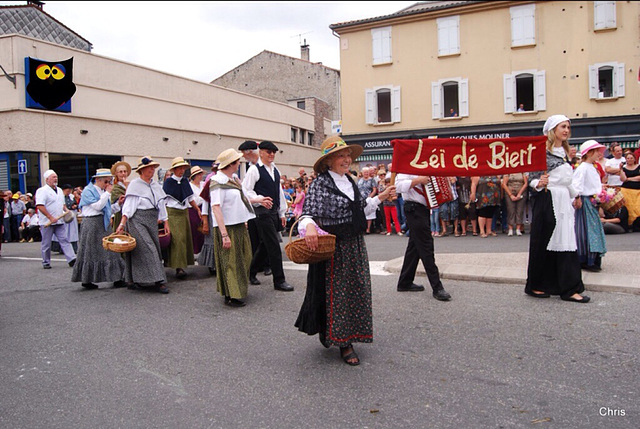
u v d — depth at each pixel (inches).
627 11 863.1
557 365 152.8
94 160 786.2
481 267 275.4
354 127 1041.5
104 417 130.2
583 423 119.7
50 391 146.8
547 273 222.1
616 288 224.8
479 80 945.5
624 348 163.2
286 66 1494.8
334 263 158.1
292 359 166.2
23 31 921.5
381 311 213.5
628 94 871.1
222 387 146.3
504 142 208.1
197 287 275.9
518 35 914.1
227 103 1085.1
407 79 994.1
